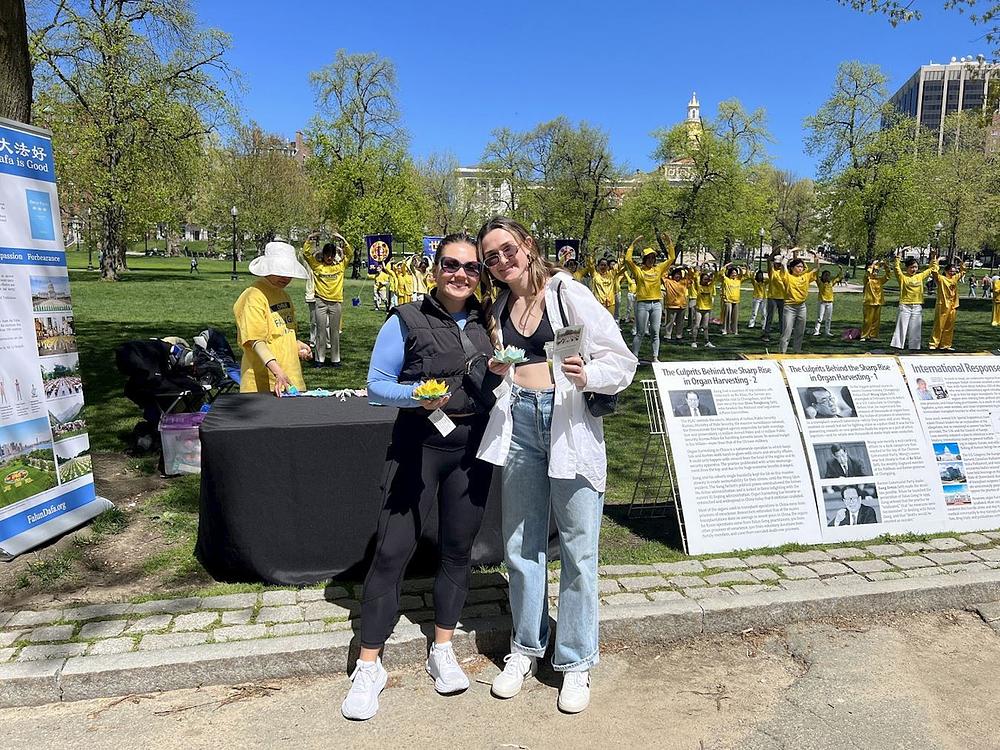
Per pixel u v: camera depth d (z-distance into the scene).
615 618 3.29
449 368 2.73
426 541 3.70
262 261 4.69
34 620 3.17
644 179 46.62
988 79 15.82
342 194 44.94
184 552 3.99
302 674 2.98
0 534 3.84
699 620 3.38
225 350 6.37
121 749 2.52
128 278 34.19
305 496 3.52
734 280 17.89
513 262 2.60
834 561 3.97
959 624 3.55
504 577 3.71
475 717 2.74
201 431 3.43
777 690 2.98
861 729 2.71
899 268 15.07
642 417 7.91
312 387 8.90
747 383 4.27
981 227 44.41
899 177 38.81
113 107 27.67
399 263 20.50
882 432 4.39
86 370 9.58
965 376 4.62
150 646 2.97
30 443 4.04
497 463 2.69
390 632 2.84
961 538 4.31
